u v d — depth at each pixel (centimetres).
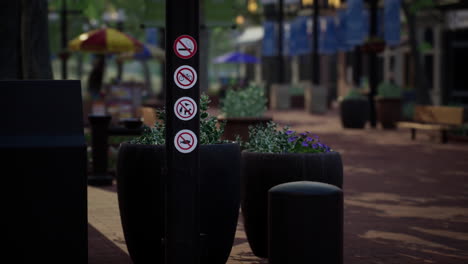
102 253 688
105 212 912
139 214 580
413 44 2453
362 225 823
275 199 519
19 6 910
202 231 568
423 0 2261
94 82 1855
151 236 582
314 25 3169
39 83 509
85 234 484
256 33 4659
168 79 480
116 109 1884
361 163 1426
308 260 509
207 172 566
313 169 635
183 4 476
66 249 481
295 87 4144
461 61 2677
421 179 1201
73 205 480
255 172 652
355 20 2627
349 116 2331
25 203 475
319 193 509
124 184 586
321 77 4359
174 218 485
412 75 3136
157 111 636
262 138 686
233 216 587
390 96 2434
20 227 475
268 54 3612
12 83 504
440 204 963
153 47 2470
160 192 573
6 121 487
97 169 1170
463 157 1524
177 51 477
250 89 1259
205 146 567
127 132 1167
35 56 935
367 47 2350
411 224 828
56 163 477
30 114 493
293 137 672
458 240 743
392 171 1303
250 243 676
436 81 2792
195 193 486
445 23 2644
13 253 475
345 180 1193
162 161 571
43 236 478
